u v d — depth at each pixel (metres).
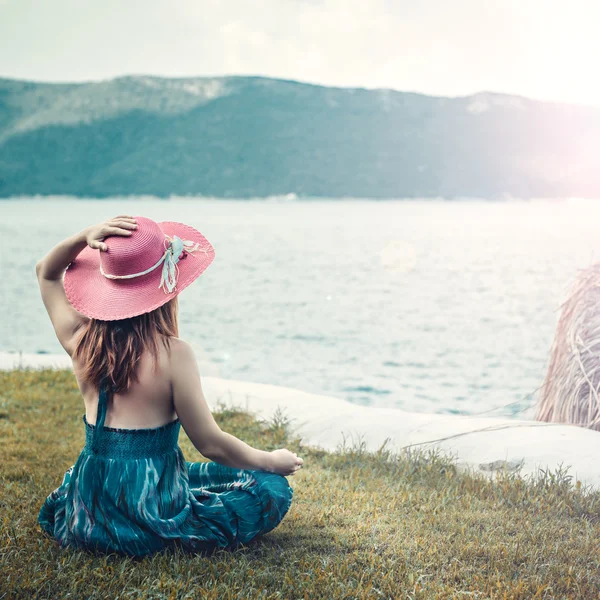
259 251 65.81
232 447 3.15
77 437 5.78
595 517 4.02
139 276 2.95
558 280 41.88
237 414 6.55
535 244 72.56
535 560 3.31
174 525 3.05
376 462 5.08
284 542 3.46
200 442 3.11
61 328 3.19
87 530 3.08
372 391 15.47
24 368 8.89
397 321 28.00
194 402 3.02
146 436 3.01
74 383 7.84
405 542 3.48
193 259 3.04
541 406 6.64
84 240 3.06
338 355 20.48
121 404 3.00
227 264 53.81
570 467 4.79
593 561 3.35
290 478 4.67
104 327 2.97
